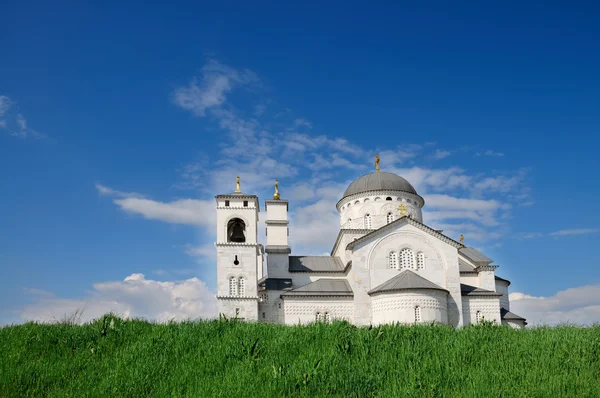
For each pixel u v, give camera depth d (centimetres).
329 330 2606
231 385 2036
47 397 1966
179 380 2097
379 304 5634
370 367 2184
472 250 6931
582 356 2303
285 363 2245
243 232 6278
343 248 6662
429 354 2348
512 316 6247
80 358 2319
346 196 7069
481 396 1941
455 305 5838
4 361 2236
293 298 5909
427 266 5956
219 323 2727
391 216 6781
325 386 2016
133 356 2322
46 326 2694
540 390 1984
